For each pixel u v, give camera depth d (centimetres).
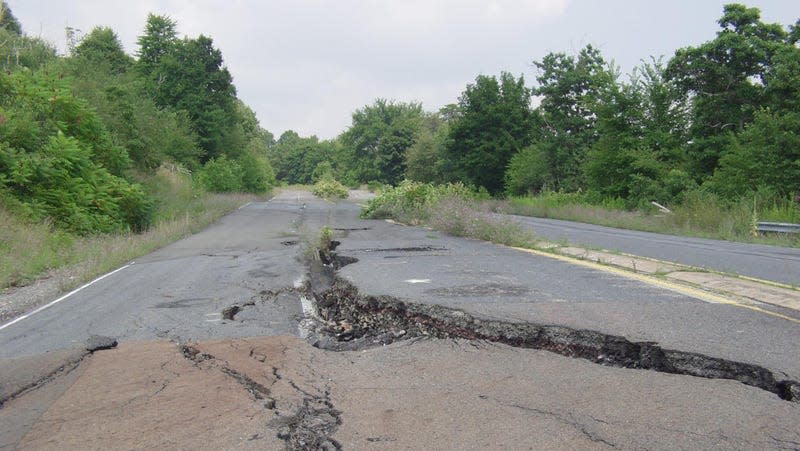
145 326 630
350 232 1722
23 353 543
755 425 337
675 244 1406
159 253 1334
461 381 424
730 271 877
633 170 3152
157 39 5584
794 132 2288
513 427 343
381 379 435
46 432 359
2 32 2592
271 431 349
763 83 2911
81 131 1900
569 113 4719
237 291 829
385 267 971
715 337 497
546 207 3106
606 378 422
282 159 15838
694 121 3123
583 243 1370
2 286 973
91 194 1688
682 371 445
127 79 3728
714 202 2177
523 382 418
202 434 347
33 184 1595
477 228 1491
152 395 414
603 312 595
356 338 588
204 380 442
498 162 5172
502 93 5341
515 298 679
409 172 7050
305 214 2811
